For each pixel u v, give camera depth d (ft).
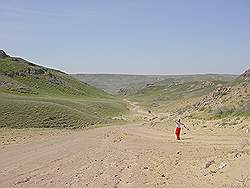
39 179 59.98
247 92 129.08
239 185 44.11
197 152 69.97
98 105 303.89
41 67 437.17
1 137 112.47
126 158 72.74
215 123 107.86
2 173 64.95
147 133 112.27
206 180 49.52
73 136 120.06
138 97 633.61
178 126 92.89
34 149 90.22
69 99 307.58
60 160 75.31
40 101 214.07
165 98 495.41
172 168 59.98
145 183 52.60
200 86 510.99
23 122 164.86
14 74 351.46
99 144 96.17
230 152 60.85
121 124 192.34
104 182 55.36
